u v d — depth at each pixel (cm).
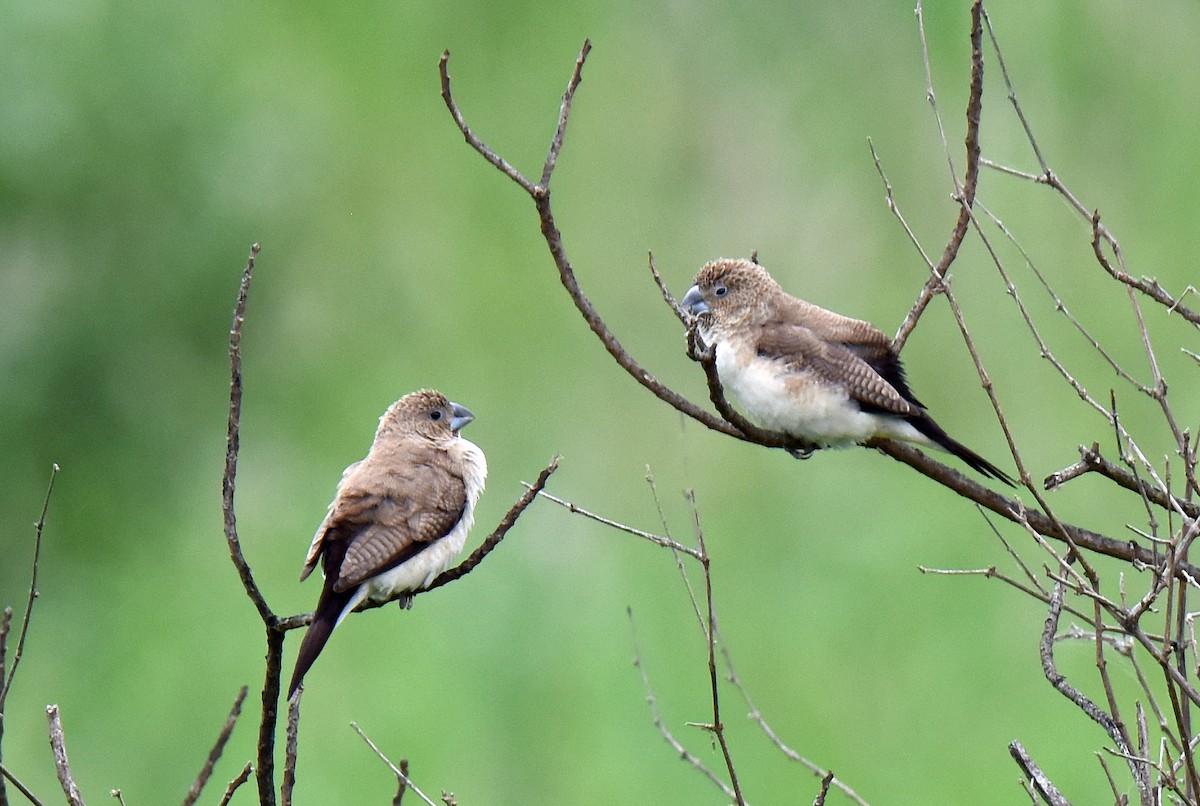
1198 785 639
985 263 1736
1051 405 1653
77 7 1769
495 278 1953
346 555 841
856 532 1634
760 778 1436
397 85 2081
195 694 1662
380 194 2036
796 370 930
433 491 877
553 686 1536
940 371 1708
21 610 1808
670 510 1666
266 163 1859
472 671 1560
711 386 795
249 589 669
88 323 1823
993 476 895
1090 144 1773
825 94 1948
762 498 1681
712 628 715
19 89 1753
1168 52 1775
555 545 1642
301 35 2048
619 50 2081
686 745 1466
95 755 1622
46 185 1772
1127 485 777
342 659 1584
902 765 1434
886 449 926
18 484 1831
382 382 1955
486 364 1888
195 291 1856
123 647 1744
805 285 1825
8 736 1650
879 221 1831
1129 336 1669
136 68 1802
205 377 1903
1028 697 1449
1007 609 1537
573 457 1727
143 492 1880
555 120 2042
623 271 1889
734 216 1919
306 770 1477
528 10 2119
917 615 1559
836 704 1485
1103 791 1359
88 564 1839
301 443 1950
